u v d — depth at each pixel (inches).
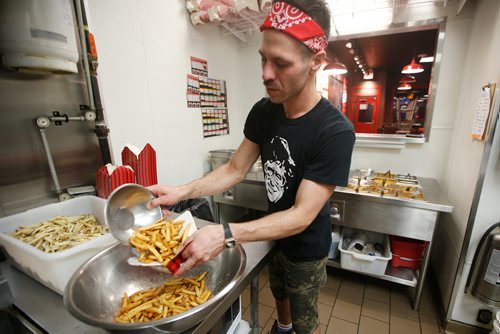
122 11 56.6
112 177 42.8
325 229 38.9
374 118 209.2
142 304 24.7
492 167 48.2
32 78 38.7
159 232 28.9
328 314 65.2
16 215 35.0
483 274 49.0
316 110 33.2
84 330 23.2
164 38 67.8
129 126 60.6
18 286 29.5
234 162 43.8
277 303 49.4
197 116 82.7
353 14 77.5
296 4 25.4
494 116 46.4
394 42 127.2
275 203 39.2
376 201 64.0
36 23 31.6
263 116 40.1
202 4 71.2
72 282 24.1
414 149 82.6
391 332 59.7
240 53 103.3
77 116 43.8
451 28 72.0
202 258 24.6
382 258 64.4
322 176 30.5
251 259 32.1
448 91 75.1
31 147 39.4
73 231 34.4
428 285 75.2
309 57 27.9
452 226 65.1
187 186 37.6
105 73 54.2
